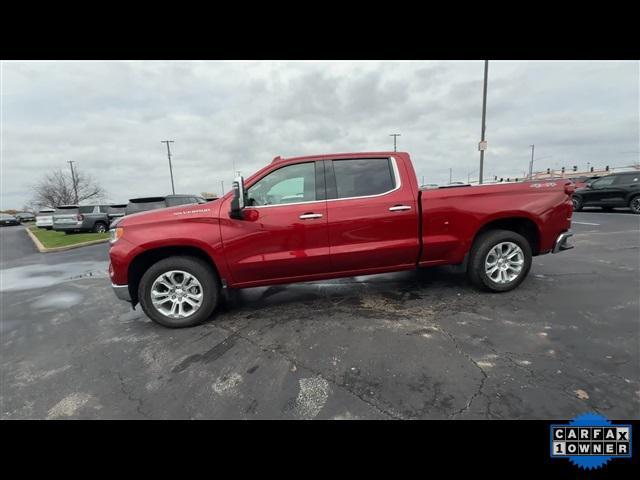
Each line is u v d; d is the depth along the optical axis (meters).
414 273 5.04
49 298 5.05
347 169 3.67
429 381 2.31
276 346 2.94
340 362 2.61
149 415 2.15
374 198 3.63
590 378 2.25
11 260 9.58
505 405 2.04
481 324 3.15
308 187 3.60
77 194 54.53
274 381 2.42
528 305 3.58
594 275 4.59
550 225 3.96
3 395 2.45
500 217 3.86
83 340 3.37
